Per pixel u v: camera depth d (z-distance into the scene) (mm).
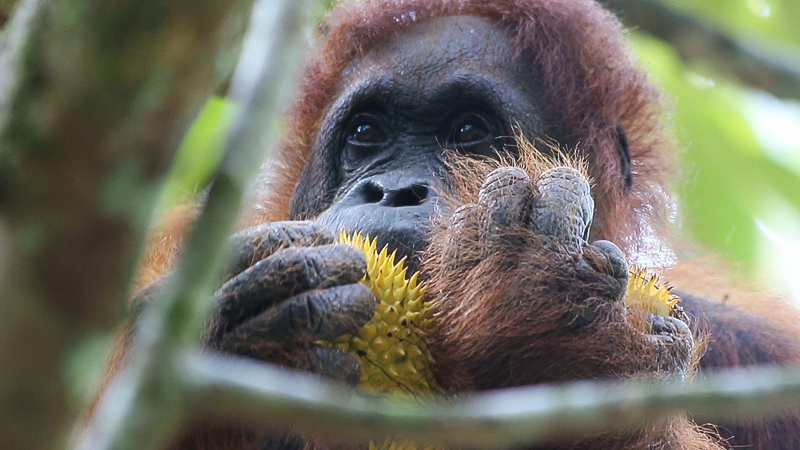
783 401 2613
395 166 5543
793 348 6453
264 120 2129
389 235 4770
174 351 1995
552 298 4473
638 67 6762
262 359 4008
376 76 5754
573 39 5965
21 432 1777
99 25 1695
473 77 5629
